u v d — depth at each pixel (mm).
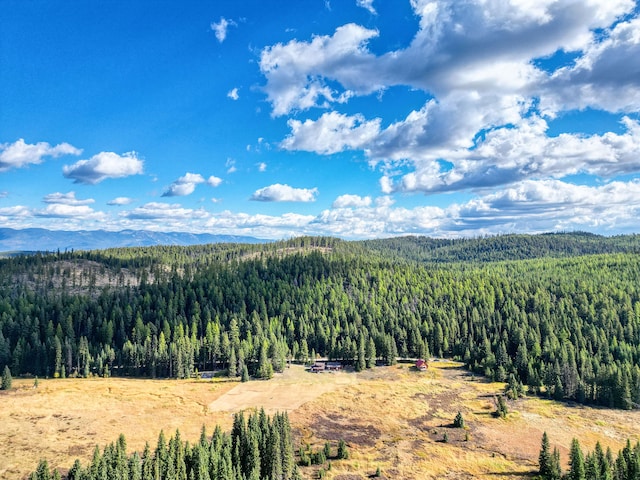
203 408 115875
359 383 144875
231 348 160125
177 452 70062
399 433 104750
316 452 90938
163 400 120125
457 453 93875
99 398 117438
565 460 93000
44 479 62500
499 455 93812
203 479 64750
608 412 123125
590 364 144500
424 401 128625
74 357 155000
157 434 95500
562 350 151750
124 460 66875
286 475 76562
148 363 154875
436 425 110750
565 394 135625
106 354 157250
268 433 78375
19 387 125312
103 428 96438
